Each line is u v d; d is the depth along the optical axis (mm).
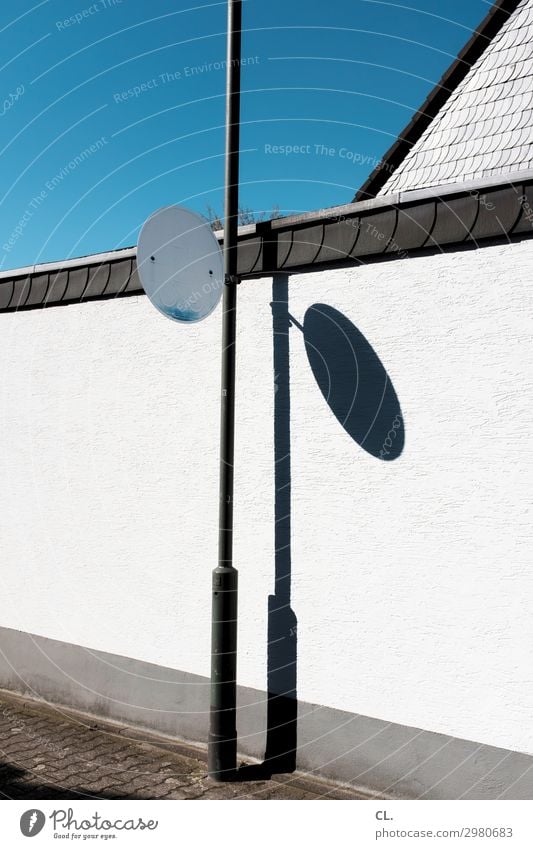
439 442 3695
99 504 5320
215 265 4254
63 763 4430
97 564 5312
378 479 3914
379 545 3898
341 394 4074
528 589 3393
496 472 3510
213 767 4137
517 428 3449
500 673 3463
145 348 5082
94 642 5305
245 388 4512
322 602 4109
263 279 4457
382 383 3910
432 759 3656
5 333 6066
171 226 3984
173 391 4902
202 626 4688
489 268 3559
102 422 5324
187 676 4742
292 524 4254
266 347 4430
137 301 5141
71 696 5434
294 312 4301
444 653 3646
